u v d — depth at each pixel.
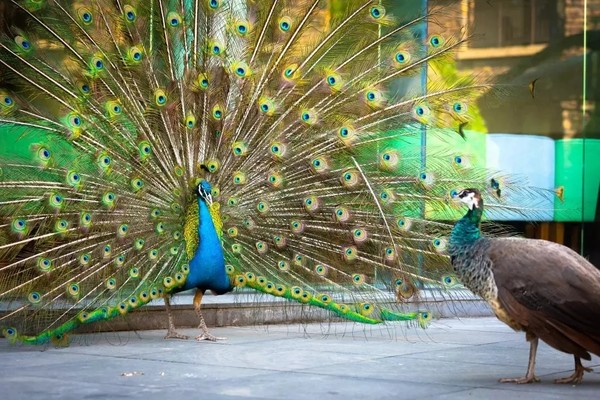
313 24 11.17
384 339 11.25
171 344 10.49
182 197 10.71
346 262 11.18
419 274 11.09
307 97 11.12
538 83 15.56
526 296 7.72
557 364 9.48
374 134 11.21
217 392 7.58
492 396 7.57
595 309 7.62
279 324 12.70
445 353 10.12
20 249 10.17
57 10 10.54
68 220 10.40
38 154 10.21
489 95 14.88
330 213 11.11
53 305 10.13
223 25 11.09
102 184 10.52
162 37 10.88
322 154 11.08
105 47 10.71
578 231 15.97
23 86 10.48
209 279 10.58
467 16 14.78
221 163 10.89
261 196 11.00
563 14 15.81
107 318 10.28
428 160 11.32
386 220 10.72
